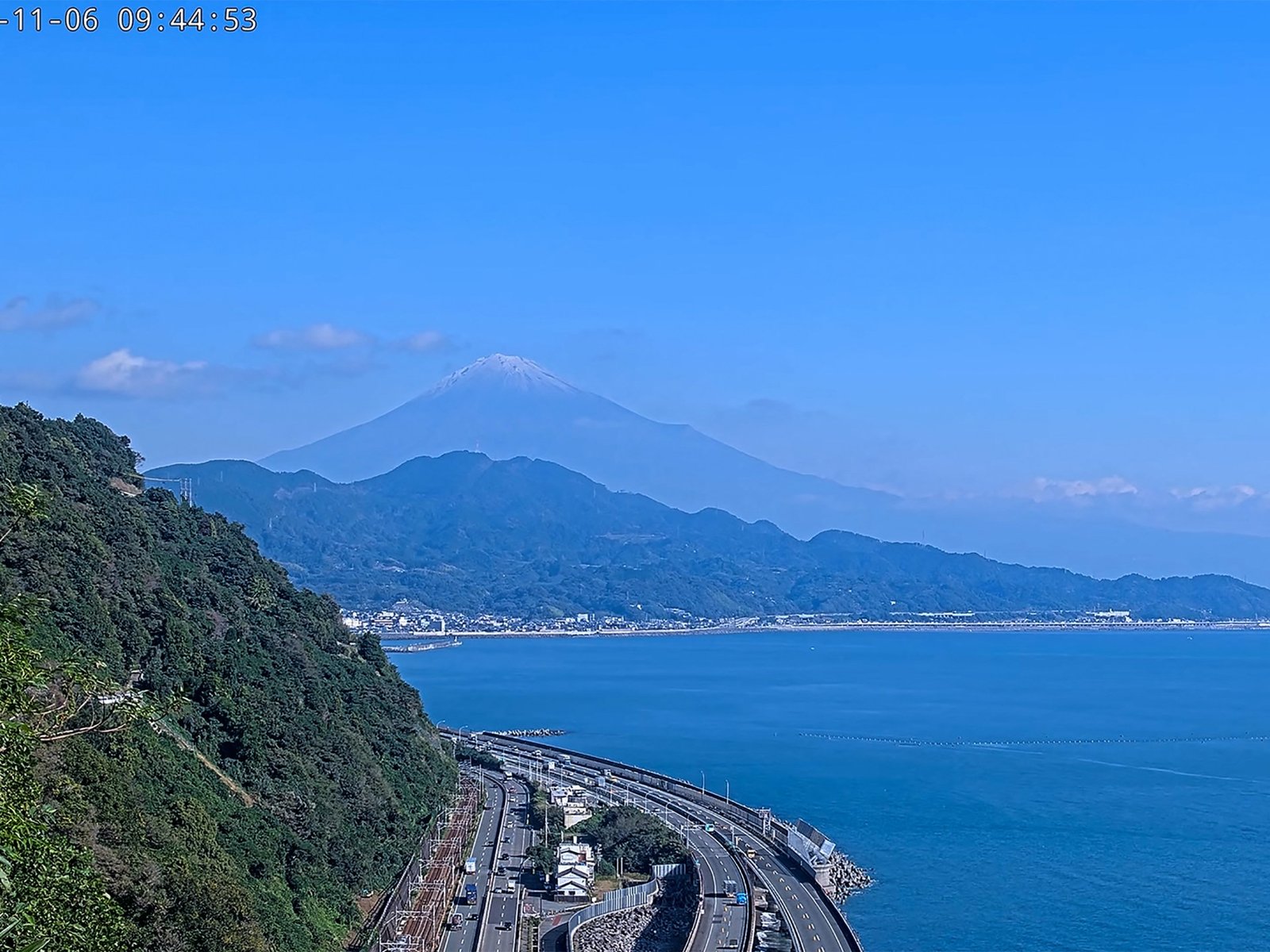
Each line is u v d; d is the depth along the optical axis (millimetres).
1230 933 162750
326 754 168625
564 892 173125
